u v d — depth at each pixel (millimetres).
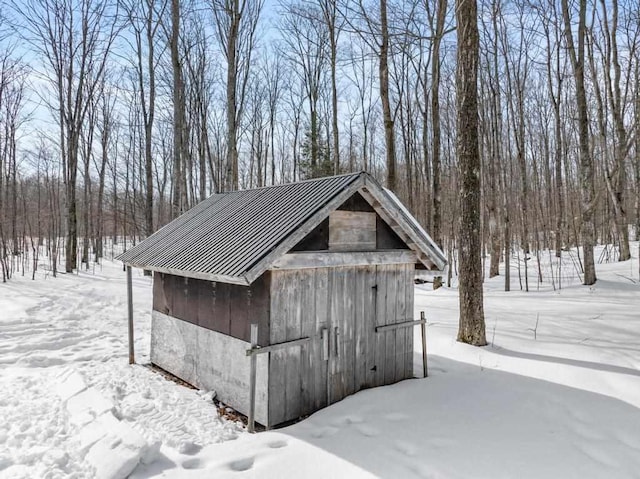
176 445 4051
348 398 5051
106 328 9414
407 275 5848
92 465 3658
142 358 7273
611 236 25172
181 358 6082
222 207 6543
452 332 7773
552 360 6156
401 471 3561
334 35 18672
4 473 3699
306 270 4777
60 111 17484
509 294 12727
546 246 25219
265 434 4301
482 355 6586
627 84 15312
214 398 5359
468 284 7078
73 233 17234
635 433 4125
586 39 14602
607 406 4711
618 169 13820
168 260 5492
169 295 6465
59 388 5602
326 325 4961
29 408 4969
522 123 16656
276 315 4535
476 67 6973
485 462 3686
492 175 17000
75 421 4535
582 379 5461
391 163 13016
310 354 4809
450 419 4535
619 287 12203
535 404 4852
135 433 4031
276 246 4230
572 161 29141
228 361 5145
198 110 21062
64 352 7566
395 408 4812
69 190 17031
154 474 3586
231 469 3666
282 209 5078
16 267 17875
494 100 16406
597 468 3564
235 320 5035
